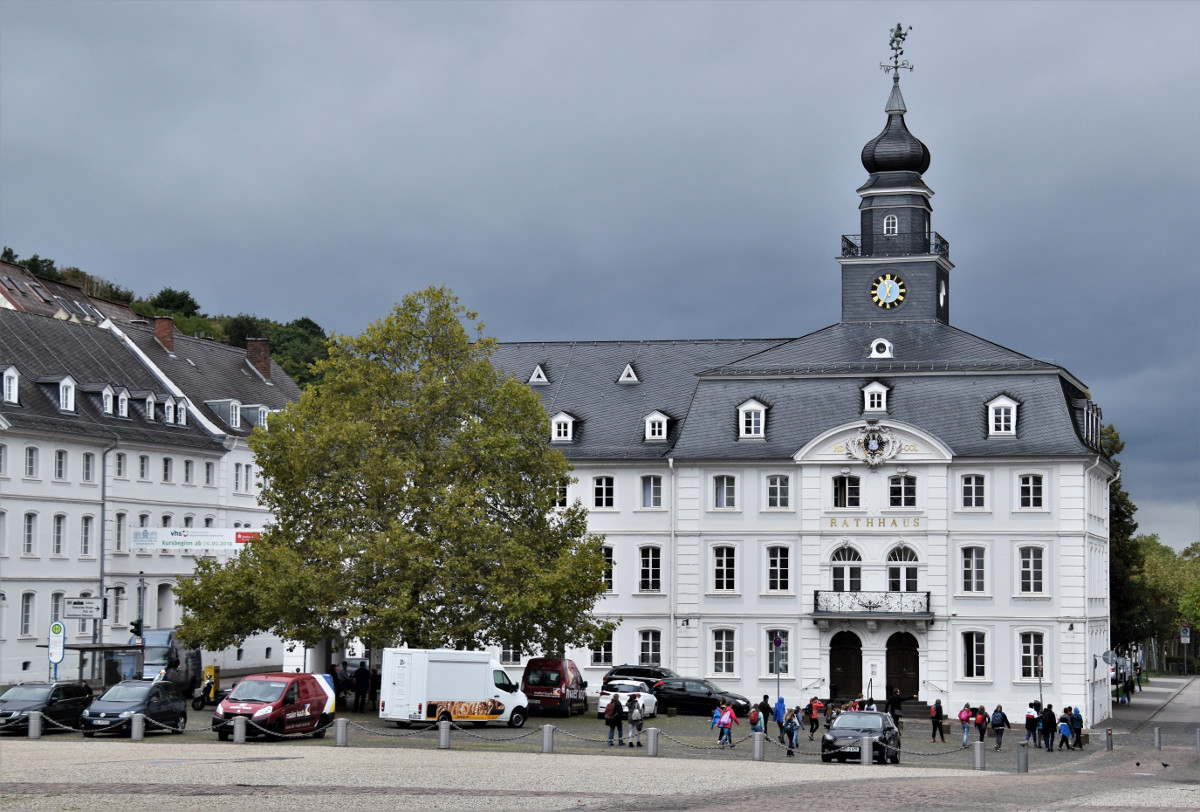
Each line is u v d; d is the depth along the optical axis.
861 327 84.50
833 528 80.31
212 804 31.67
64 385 84.88
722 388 83.44
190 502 95.44
